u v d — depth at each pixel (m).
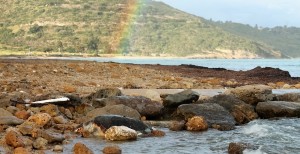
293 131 11.91
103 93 15.66
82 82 22.39
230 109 14.48
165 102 14.96
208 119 13.40
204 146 10.18
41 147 9.41
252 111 14.67
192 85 23.98
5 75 23.36
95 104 14.34
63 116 13.34
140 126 11.66
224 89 22.91
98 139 10.82
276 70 37.28
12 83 19.47
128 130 10.92
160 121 13.80
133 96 14.73
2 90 17.47
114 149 9.28
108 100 14.25
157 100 16.36
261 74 34.94
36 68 27.86
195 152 9.51
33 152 9.02
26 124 11.27
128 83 22.67
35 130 10.23
